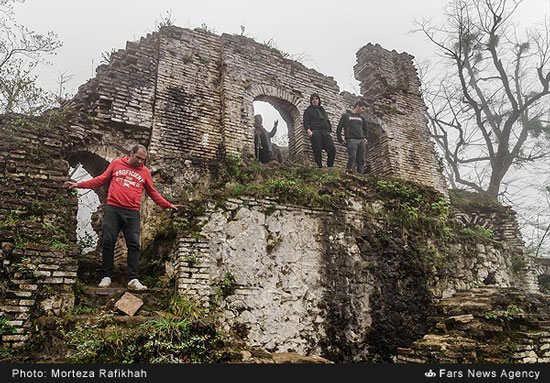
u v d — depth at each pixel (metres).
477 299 7.35
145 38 9.44
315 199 7.47
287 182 7.60
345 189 8.12
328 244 7.31
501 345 6.21
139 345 4.50
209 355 4.86
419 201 9.15
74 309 5.02
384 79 12.48
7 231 5.05
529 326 6.82
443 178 12.22
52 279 4.98
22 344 4.47
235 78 9.77
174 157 8.44
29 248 4.97
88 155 7.91
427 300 7.86
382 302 7.36
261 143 10.34
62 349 4.40
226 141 9.06
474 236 9.45
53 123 7.16
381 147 11.68
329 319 6.81
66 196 6.16
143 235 7.46
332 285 7.06
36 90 7.71
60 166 6.41
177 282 5.89
